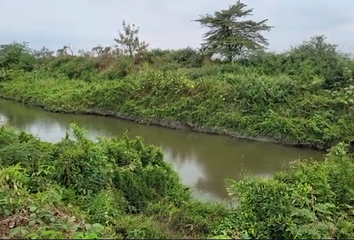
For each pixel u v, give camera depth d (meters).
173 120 17.41
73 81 25.91
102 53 28.31
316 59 19.00
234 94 16.70
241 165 11.78
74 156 7.16
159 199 7.42
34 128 16.31
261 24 23.86
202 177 10.49
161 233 5.31
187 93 18.12
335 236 5.56
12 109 21.89
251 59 21.89
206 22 24.11
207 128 16.41
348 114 14.24
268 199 5.89
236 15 23.78
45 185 6.48
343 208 6.27
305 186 6.39
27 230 4.22
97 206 6.07
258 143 14.67
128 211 6.94
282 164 11.90
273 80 16.92
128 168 7.78
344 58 18.34
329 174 6.86
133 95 19.55
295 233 5.32
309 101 15.25
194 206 6.89
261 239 5.50
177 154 13.05
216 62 23.67
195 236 5.56
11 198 5.17
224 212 6.65
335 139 13.53
